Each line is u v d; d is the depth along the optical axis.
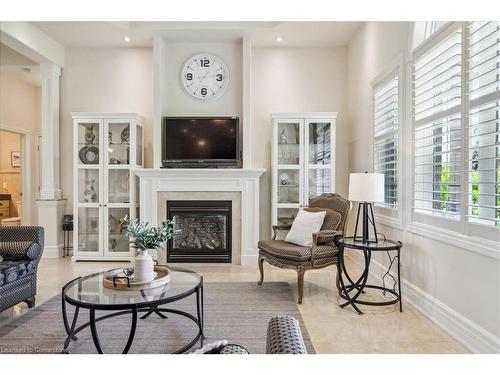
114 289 2.24
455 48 2.54
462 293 2.36
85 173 4.90
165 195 4.60
